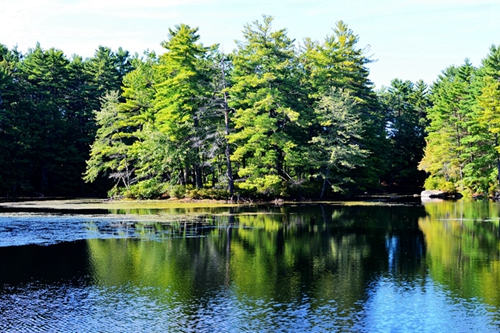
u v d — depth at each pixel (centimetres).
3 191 7444
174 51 5828
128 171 6919
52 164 7831
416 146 9362
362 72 8019
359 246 2853
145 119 6538
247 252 2670
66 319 1638
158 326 1577
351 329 1559
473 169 6869
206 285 2025
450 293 1933
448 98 7800
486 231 3391
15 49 10262
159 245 2841
